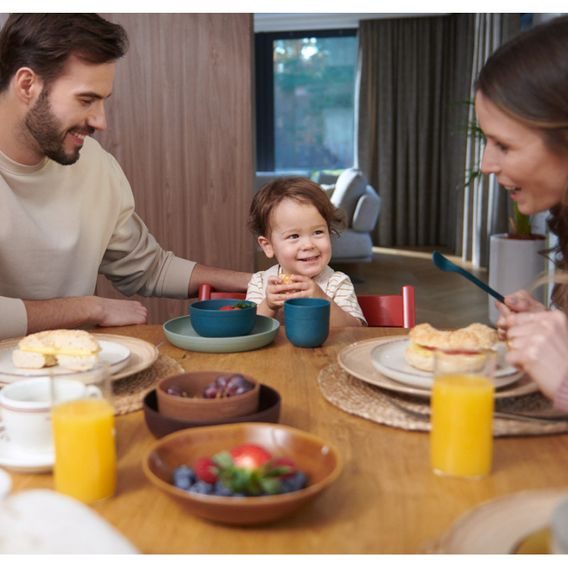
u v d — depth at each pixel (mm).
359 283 5945
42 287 1703
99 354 1188
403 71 7934
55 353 1106
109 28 1467
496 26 5781
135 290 1960
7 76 1476
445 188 8094
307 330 1314
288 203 1774
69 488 721
